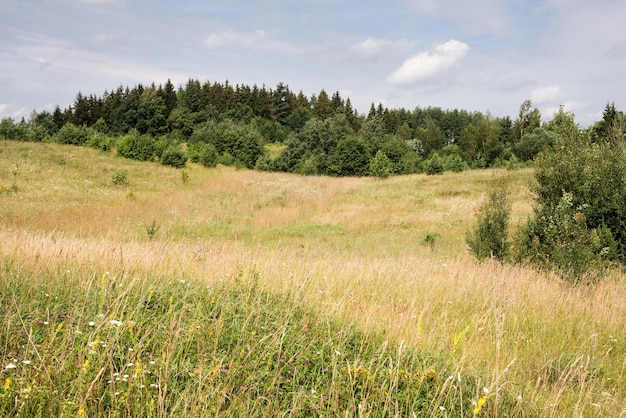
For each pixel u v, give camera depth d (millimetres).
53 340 3418
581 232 9773
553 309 6941
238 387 3463
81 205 20953
